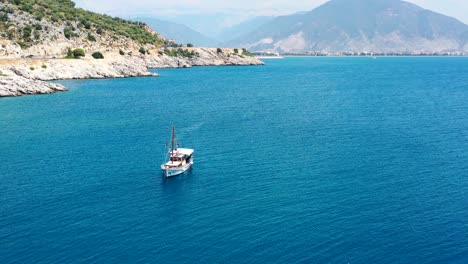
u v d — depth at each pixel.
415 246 53.34
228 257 50.84
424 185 72.00
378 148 93.94
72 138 99.94
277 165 82.19
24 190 69.00
